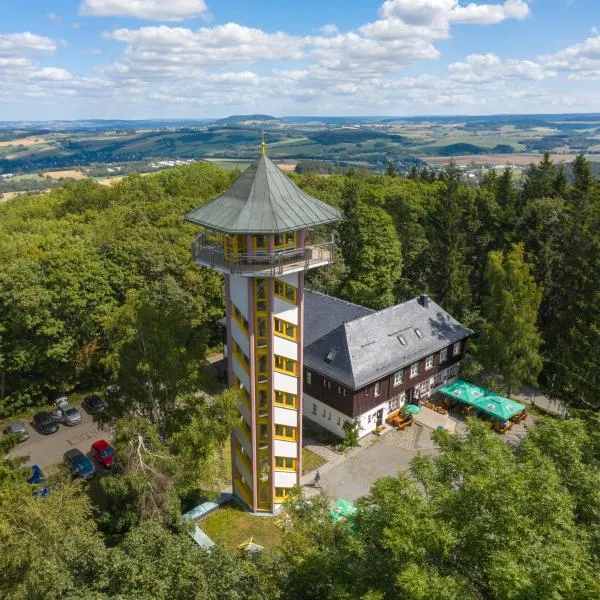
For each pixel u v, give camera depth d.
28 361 52.84
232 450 38.53
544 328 62.34
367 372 47.09
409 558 16.94
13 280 51.66
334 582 18.97
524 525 16.66
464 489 18.73
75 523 26.92
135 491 31.47
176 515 31.12
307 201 32.28
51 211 94.69
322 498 26.09
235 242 30.83
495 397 49.81
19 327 52.31
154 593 18.88
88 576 20.20
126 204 87.50
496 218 73.44
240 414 36.69
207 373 36.31
